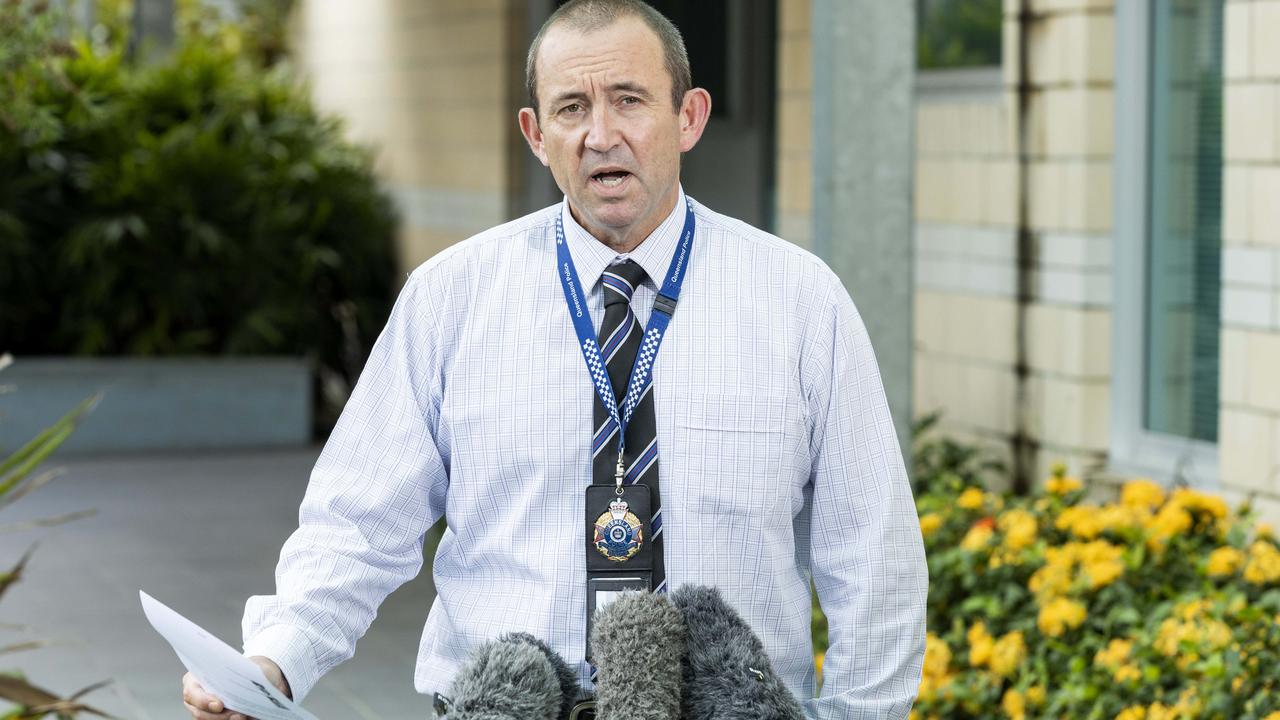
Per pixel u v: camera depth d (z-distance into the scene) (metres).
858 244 12.21
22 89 20.17
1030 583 11.03
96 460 23.75
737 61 21.19
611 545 5.44
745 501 5.49
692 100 5.74
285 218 26.00
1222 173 12.98
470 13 25.94
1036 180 14.39
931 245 15.88
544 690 5.25
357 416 5.85
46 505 20.58
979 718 10.51
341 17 31.58
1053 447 14.32
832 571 5.69
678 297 5.62
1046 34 14.18
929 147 15.83
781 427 5.54
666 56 5.46
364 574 5.71
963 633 11.12
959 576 11.64
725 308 5.62
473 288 5.75
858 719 5.58
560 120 5.46
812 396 5.63
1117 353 13.93
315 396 28.42
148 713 12.35
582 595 5.50
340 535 5.74
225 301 26.08
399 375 5.82
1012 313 14.74
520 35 24.72
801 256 5.71
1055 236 14.20
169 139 25.38
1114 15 13.73
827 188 12.21
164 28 29.72
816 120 12.28
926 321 16.02
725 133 21.55
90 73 25.95
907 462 12.51
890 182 12.23
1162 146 13.62
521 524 5.58
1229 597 10.40
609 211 5.45
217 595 16.25
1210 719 9.09
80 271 24.95
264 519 19.94
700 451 5.49
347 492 5.77
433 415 5.82
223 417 24.94
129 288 25.41
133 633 14.69
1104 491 13.62
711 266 5.68
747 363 5.55
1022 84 14.50
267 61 35.00
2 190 24.59
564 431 5.54
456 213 26.61
